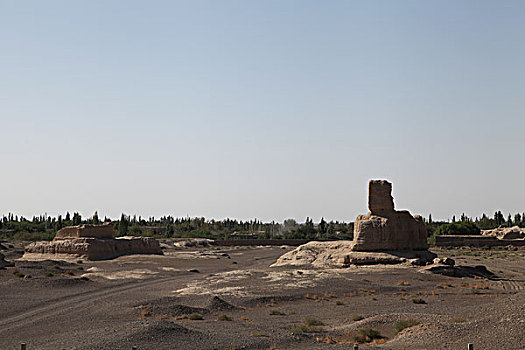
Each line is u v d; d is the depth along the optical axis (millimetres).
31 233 142250
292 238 153625
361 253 62000
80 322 33438
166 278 59031
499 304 29172
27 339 29047
